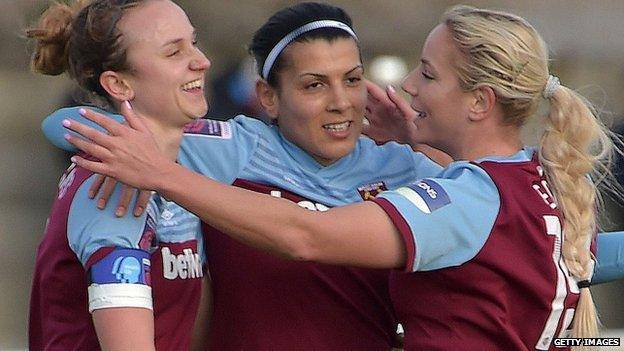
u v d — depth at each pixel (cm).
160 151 939
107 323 914
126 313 915
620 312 2705
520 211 1002
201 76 989
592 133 1048
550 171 1047
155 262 1002
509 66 1026
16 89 3941
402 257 973
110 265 923
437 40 1062
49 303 1002
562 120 1046
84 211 950
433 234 968
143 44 966
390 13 3312
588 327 1062
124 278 921
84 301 981
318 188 1150
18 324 2730
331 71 1115
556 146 1045
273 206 946
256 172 1134
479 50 1030
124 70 973
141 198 946
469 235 981
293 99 1127
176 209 1022
